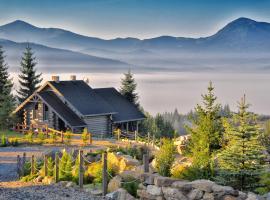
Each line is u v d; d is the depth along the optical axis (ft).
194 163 64.85
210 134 76.13
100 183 69.77
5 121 208.03
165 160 71.72
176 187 50.75
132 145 132.77
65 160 80.02
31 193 58.44
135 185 58.75
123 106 226.99
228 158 59.62
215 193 47.55
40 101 205.16
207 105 80.69
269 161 65.77
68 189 65.77
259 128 60.59
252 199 45.34
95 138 176.45
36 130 187.01
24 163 99.04
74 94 205.26
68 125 189.16
